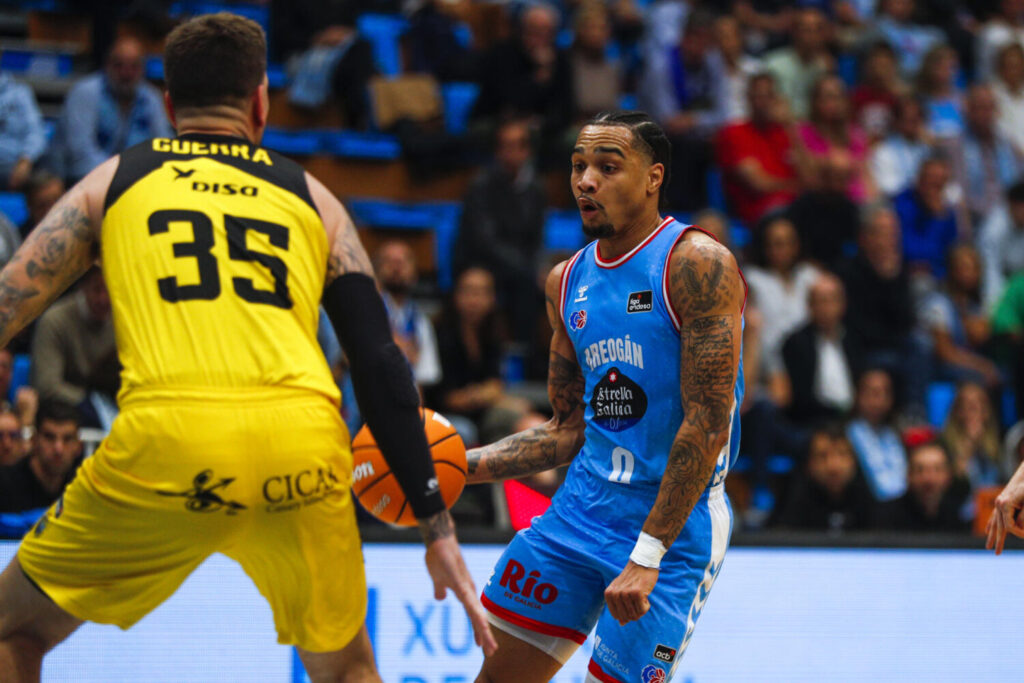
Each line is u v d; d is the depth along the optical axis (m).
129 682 14.86
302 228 8.94
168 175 8.89
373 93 30.83
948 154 33.94
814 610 17.05
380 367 8.68
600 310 10.98
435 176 30.92
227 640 15.25
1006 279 31.94
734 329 10.21
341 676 9.29
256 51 9.47
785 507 21.88
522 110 31.02
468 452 11.80
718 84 32.94
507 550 11.64
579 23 31.48
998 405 28.61
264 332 8.48
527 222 27.78
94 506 8.43
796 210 29.64
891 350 27.86
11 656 8.80
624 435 10.89
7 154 25.91
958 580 17.61
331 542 8.71
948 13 41.03
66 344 19.53
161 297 8.48
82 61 31.08
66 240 8.80
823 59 35.22
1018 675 17.59
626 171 10.59
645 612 10.09
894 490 24.33
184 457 8.16
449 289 26.55
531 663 11.34
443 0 34.66
